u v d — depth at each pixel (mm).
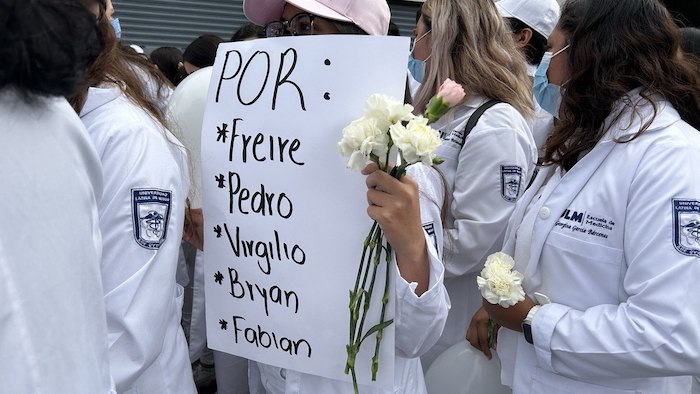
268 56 1440
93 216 979
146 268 1319
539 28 3230
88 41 913
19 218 839
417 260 1300
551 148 1648
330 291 1383
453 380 1988
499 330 1803
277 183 1424
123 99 1413
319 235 1383
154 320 1335
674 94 1490
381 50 1305
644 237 1380
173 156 1477
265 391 1849
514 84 2330
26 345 836
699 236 1337
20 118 857
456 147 2285
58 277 875
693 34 2104
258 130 1445
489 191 2199
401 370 1484
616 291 1470
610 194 1459
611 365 1404
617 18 1504
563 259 1524
